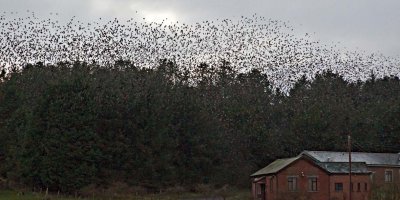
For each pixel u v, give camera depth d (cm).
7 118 8031
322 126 8700
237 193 8012
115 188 7375
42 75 8100
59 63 8125
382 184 6594
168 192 7956
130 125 7994
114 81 8094
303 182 6325
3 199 6031
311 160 6400
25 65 8325
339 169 6525
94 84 7788
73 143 7294
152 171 8038
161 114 8412
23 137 7494
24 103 8012
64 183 7112
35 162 7231
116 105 7912
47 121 7331
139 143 8031
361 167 6681
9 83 8244
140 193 7581
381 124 8819
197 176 8612
